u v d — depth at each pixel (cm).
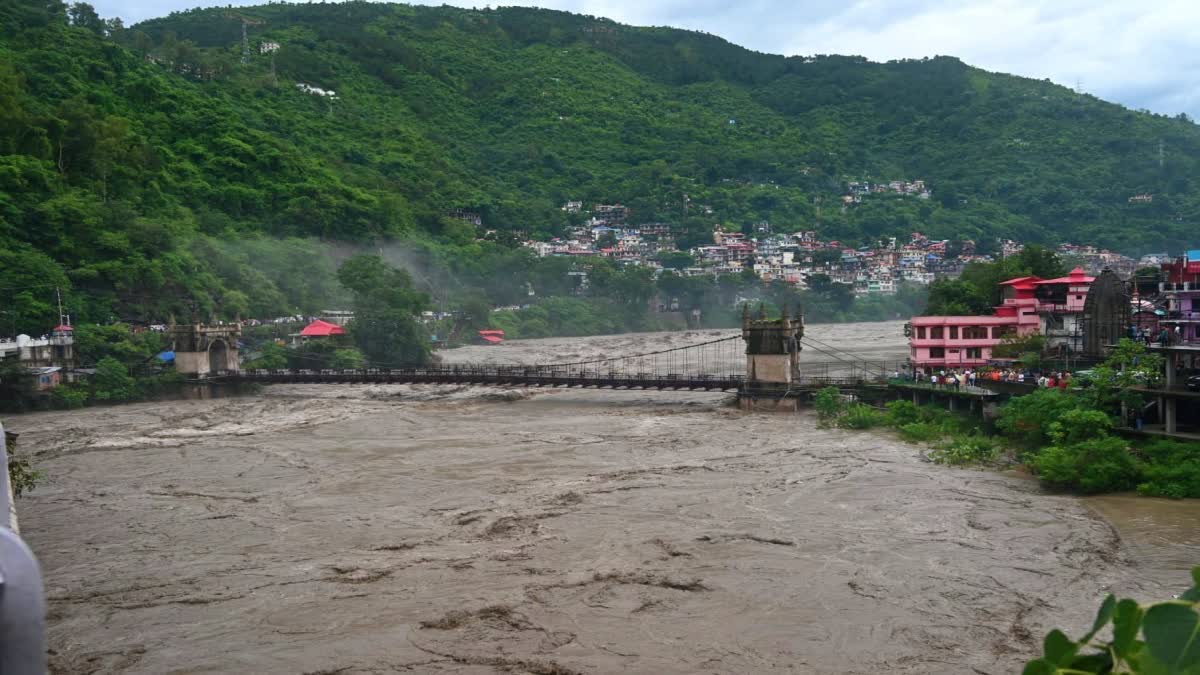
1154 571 3912
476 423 9000
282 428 8856
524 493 5706
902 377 9225
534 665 3170
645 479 6028
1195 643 442
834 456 6662
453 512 5272
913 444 7081
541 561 4291
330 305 18938
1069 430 5941
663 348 19238
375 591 3950
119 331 12512
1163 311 7581
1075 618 3438
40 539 4956
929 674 3039
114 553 4647
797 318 9850
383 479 6288
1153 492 5147
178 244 16212
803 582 3906
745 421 8688
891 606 3616
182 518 5344
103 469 6900
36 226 13862
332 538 4812
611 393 11350
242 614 3731
